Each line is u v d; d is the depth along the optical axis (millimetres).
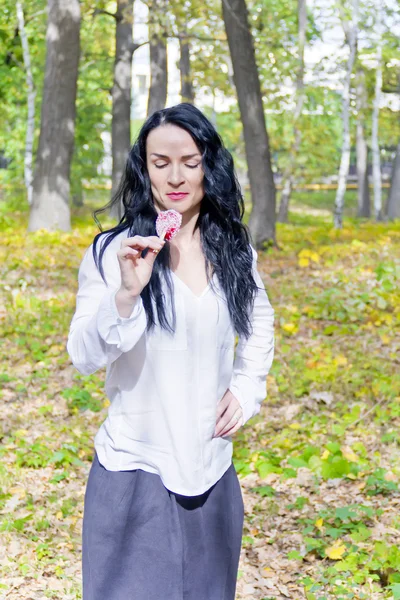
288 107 28891
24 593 4004
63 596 4004
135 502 2506
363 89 30453
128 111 25109
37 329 9719
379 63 28828
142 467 2514
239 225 2594
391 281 12633
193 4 22062
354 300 10891
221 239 2568
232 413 2627
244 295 2580
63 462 5766
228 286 2545
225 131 31078
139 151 2537
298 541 4672
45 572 4250
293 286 12812
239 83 17828
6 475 5488
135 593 2480
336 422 6832
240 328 2580
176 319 2436
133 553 2500
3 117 30125
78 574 4262
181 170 2469
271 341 2766
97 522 2521
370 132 35688
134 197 2547
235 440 6398
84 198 43281
